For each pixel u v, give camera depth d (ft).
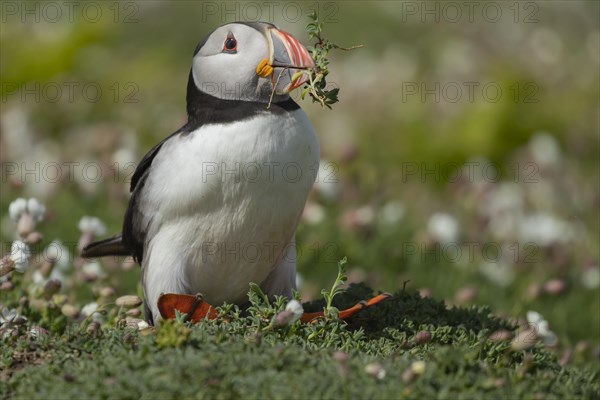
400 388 19.43
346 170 47.14
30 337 23.79
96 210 42.63
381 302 26.76
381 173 51.16
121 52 75.46
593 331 37.06
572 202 49.83
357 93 65.72
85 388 19.36
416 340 23.73
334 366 20.26
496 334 24.93
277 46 24.82
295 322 23.13
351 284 28.27
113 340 22.03
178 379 19.39
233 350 20.70
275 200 25.36
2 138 51.65
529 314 26.03
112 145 47.91
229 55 25.17
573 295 39.14
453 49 74.38
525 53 72.18
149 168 26.53
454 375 20.18
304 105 64.80
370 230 38.91
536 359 23.35
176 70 74.33
